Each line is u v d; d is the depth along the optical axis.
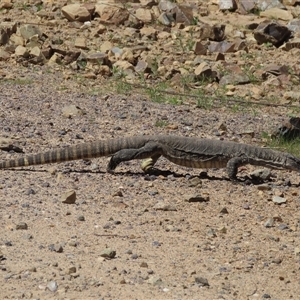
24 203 29.41
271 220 28.95
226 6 66.25
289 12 65.25
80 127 40.66
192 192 31.77
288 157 33.34
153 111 45.28
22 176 32.44
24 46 56.19
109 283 23.64
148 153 33.22
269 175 34.03
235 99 49.53
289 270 25.38
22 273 23.91
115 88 50.44
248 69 54.94
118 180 32.72
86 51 56.41
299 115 47.41
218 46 58.38
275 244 27.31
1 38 56.19
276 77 53.59
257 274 24.97
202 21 63.56
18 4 64.38
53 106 44.59
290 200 31.61
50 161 32.69
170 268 24.89
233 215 29.70
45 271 24.12
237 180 33.22
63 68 53.50
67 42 57.53
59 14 62.78
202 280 23.95
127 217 28.77
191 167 33.56
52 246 25.77
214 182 33.28
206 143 33.38
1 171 32.88
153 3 65.56
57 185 31.61
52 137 38.41
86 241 26.48
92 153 33.00
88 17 61.84
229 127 43.41
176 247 26.48
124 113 44.16
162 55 56.69
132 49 56.88
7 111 42.66
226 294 23.44
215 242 27.09
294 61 57.34
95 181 32.41
